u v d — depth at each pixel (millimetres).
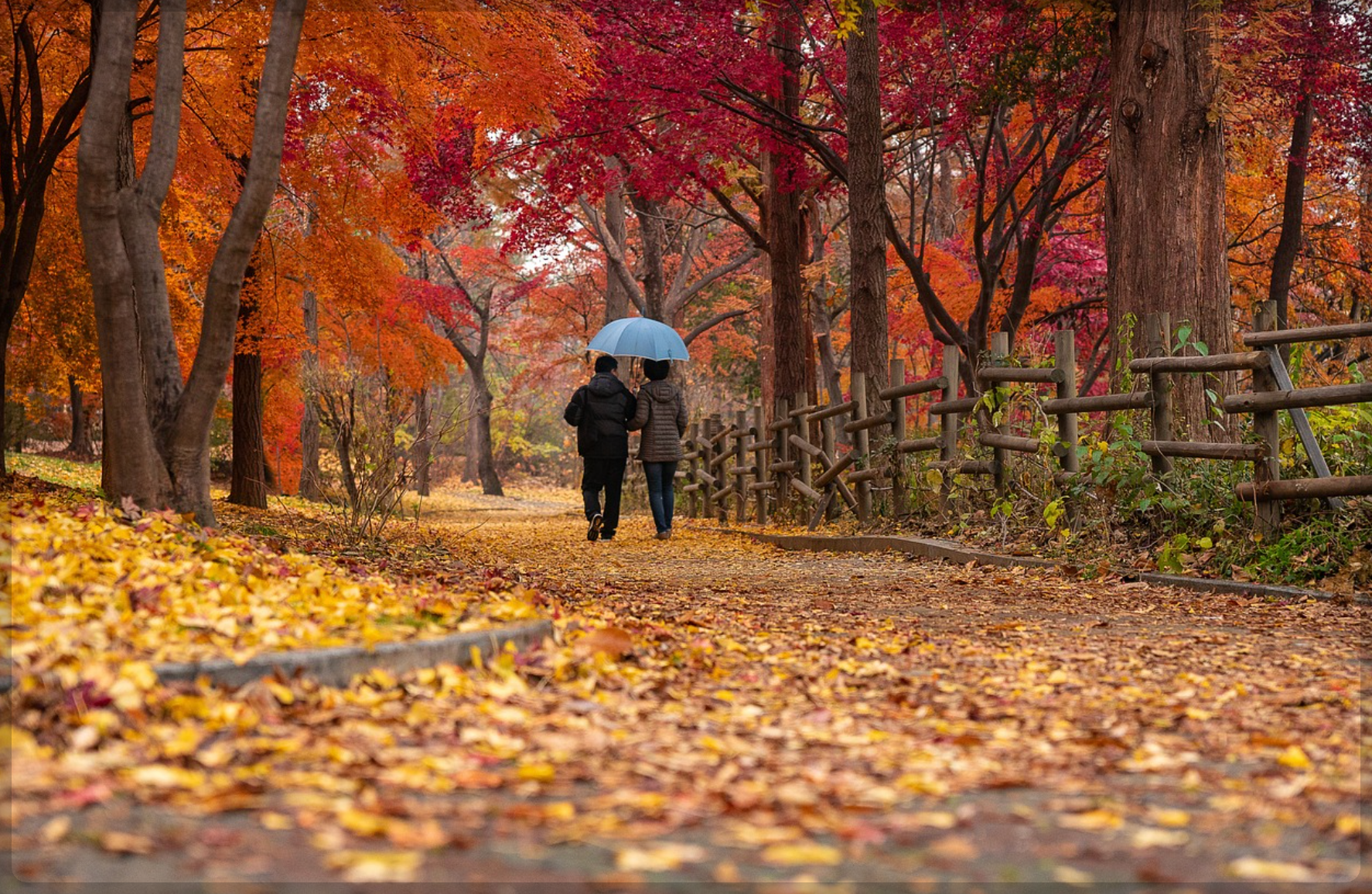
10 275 13164
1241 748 3547
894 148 20406
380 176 14617
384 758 3062
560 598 7145
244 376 18266
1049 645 5738
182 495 7703
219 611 4426
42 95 14688
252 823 2523
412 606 5164
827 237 28094
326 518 15633
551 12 11516
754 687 4621
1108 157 12164
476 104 12133
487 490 42344
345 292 16094
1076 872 2395
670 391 14539
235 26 12281
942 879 2338
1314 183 23422
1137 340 11617
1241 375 12305
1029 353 12250
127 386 7441
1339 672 4848
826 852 2457
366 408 11336
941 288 22844
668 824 2666
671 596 7984
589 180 17438
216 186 14844
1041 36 17484
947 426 11758
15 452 34688
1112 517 9281
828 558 11195
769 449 16656
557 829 2588
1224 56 11891
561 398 63438
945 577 9125
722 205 18672
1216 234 11625
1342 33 16922
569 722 3693
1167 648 5566
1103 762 3373
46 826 2387
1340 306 24625
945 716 4109
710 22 16062
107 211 7254
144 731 3062
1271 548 7840
